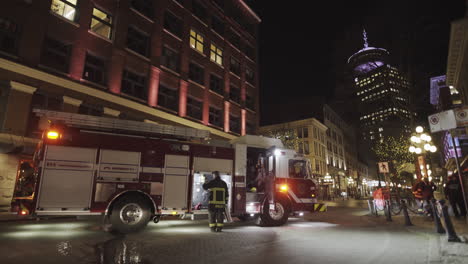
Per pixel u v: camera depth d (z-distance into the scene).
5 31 13.88
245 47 32.53
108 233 7.75
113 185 7.77
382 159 39.56
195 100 24.39
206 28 26.66
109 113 17.33
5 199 12.64
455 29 14.41
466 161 14.09
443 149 26.98
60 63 15.85
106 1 18.48
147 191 8.12
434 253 5.34
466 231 7.61
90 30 17.27
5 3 13.89
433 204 8.06
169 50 22.83
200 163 9.13
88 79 17.05
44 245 5.99
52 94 15.10
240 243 6.55
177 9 23.88
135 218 7.89
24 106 13.80
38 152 7.65
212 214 8.34
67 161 7.45
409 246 6.27
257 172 11.13
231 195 9.45
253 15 33.84
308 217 13.53
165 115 20.77
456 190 11.03
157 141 8.65
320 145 50.69
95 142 7.84
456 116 6.12
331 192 51.50
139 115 19.16
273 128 52.06
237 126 29.20
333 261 4.93
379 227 9.64
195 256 5.24
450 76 18.97
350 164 68.25
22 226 8.76
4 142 12.50
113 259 4.93
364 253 5.55
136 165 8.17
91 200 7.48
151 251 5.59
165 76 21.69
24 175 8.05
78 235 7.32
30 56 14.41
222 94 27.55
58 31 15.78
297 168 10.76
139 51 20.41
